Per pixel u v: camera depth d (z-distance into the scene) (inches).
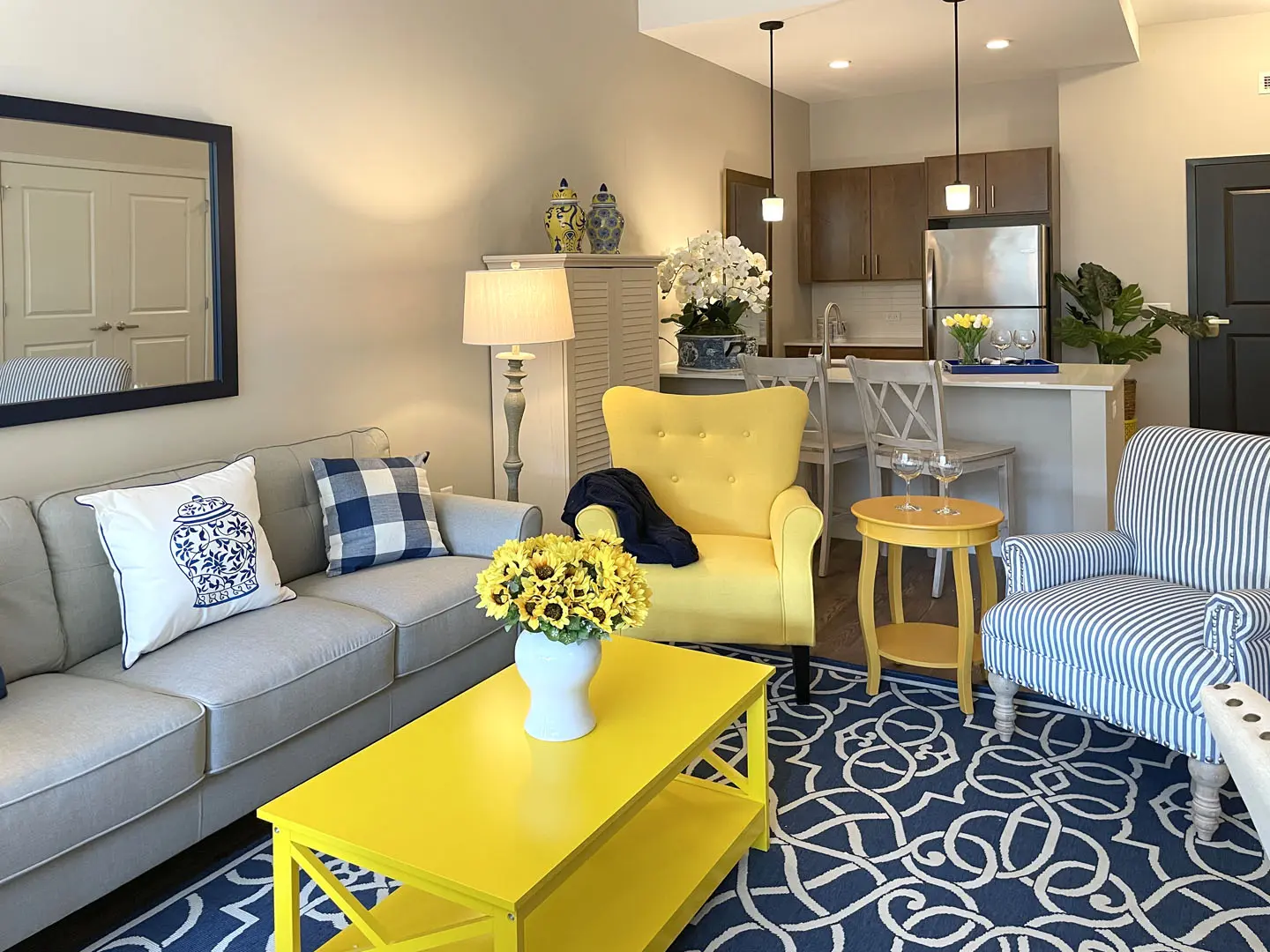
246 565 105.5
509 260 167.8
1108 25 208.5
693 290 212.8
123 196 115.2
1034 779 105.0
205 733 87.1
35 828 73.0
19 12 105.2
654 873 80.7
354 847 65.8
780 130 278.8
